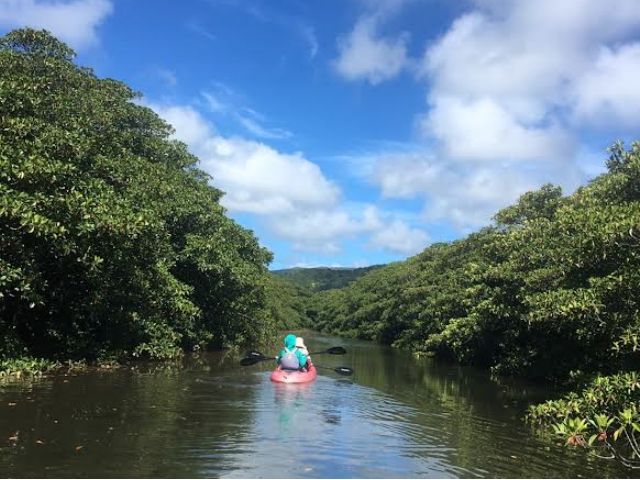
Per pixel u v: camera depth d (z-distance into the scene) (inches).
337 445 317.4
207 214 899.4
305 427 358.9
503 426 410.9
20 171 442.3
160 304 742.5
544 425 417.7
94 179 533.3
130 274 653.9
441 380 713.6
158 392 468.1
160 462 263.7
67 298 620.1
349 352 1284.4
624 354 451.2
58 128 527.5
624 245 404.5
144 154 887.1
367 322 2224.4
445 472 278.5
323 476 257.0
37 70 700.0
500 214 833.5
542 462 307.3
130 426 334.0
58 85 706.2
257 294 1175.6
